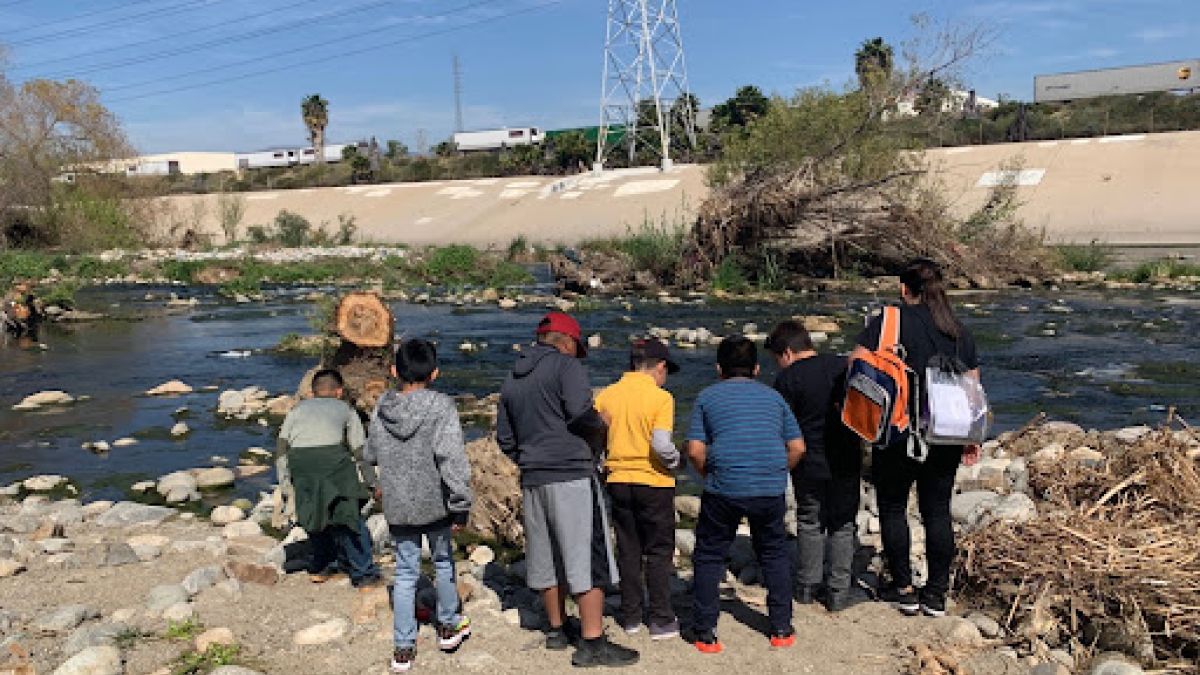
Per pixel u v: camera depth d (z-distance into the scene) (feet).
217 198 224.53
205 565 21.18
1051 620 16.24
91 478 31.50
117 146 166.81
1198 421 36.06
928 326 16.67
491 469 24.61
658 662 15.70
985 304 73.72
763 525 16.24
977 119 202.80
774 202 86.22
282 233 165.78
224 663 15.65
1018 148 164.45
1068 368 47.42
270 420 39.40
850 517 17.58
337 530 19.38
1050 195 144.05
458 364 51.19
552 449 15.79
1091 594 16.43
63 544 22.86
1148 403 39.50
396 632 15.62
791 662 15.61
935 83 92.58
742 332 60.34
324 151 327.67
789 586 16.33
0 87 154.81
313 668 15.71
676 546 22.38
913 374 16.44
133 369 52.47
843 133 91.45
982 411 16.31
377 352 39.88
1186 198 132.67
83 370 52.29
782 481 16.14
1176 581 15.99
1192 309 68.13
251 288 95.86
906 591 18.01
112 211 153.99
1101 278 88.89
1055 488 21.85
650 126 243.40
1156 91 211.41
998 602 17.60
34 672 15.03
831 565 17.63
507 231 176.76
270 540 23.66
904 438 16.47
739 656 15.88
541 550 16.26
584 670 15.39
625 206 176.55
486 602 18.62
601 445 16.98
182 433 37.19
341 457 19.35
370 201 217.77
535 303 81.15
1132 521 18.48
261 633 17.03
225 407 41.57
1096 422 36.52
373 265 116.26
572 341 16.76
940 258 86.69
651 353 17.19
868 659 15.66
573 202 186.70
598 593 15.76
